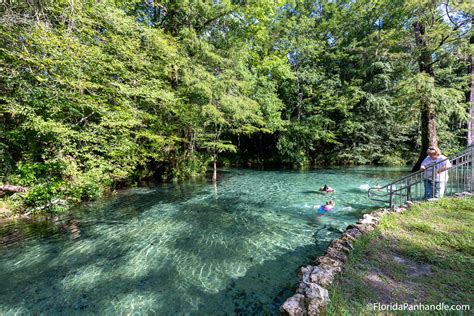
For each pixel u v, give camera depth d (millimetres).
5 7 4934
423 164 5910
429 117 12805
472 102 12891
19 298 3129
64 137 7562
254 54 15367
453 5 10273
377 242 3383
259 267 3732
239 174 15641
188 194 9523
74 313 2820
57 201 7102
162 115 11344
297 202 7934
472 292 2213
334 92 18703
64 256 4301
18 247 4695
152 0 11180
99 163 8297
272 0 12102
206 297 3029
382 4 16031
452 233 3531
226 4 10609
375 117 18875
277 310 2709
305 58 18375
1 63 5812
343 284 2395
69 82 6465
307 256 4051
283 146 19781
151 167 13180
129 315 2758
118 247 4645
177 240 4945
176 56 9617
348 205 7301
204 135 13219
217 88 10328
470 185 5562
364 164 20094
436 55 12711
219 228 5609
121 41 7758
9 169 7270
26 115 6746
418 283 2395
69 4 5832
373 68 16922
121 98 8742
